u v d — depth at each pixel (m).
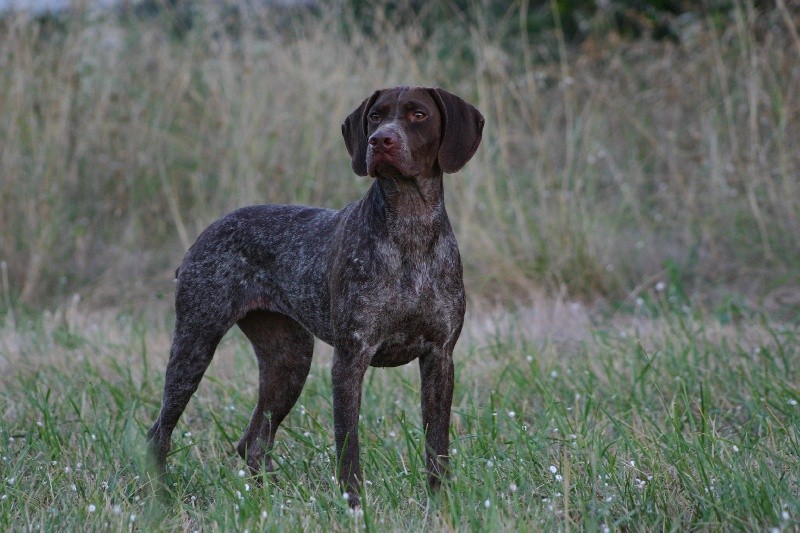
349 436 6.90
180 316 8.00
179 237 15.59
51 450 8.02
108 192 16.08
